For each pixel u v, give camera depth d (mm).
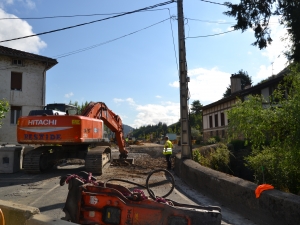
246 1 10539
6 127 25438
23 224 4035
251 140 8320
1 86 25656
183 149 12250
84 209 4844
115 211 4668
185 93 12492
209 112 36531
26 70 26750
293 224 4840
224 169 14828
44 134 11555
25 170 12023
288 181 8258
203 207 4648
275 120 7418
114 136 17375
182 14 12797
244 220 6047
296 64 8484
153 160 18547
